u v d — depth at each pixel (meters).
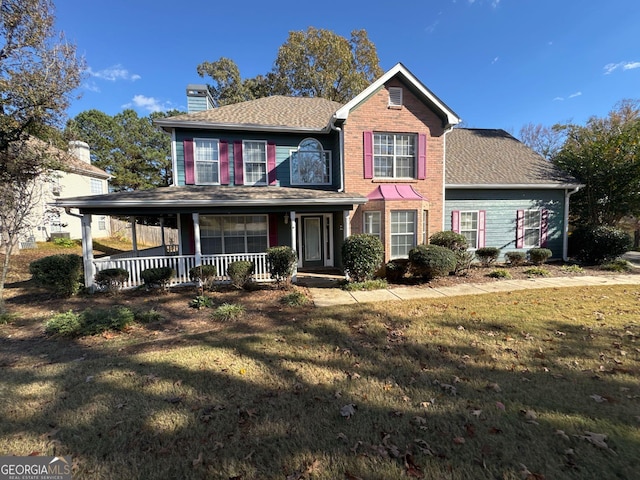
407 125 10.93
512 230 13.05
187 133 10.87
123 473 2.18
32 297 8.03
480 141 15.26
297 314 6.28
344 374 3.61
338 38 23.55
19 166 8.14
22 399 3.16
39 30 8.46
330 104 14.40
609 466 2.14
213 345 4.61
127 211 8.58
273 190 10.54
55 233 18.48
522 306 6.41
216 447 2.41
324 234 12.37
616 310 5.99
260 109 12.69
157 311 6.68
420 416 2.76
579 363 3.77
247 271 8.66
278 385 3.37
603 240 11.78
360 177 10.67
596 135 14.07
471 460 2.22
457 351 4.21
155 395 3.19
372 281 8.93
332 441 2.46
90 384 3.45
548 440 2.41
